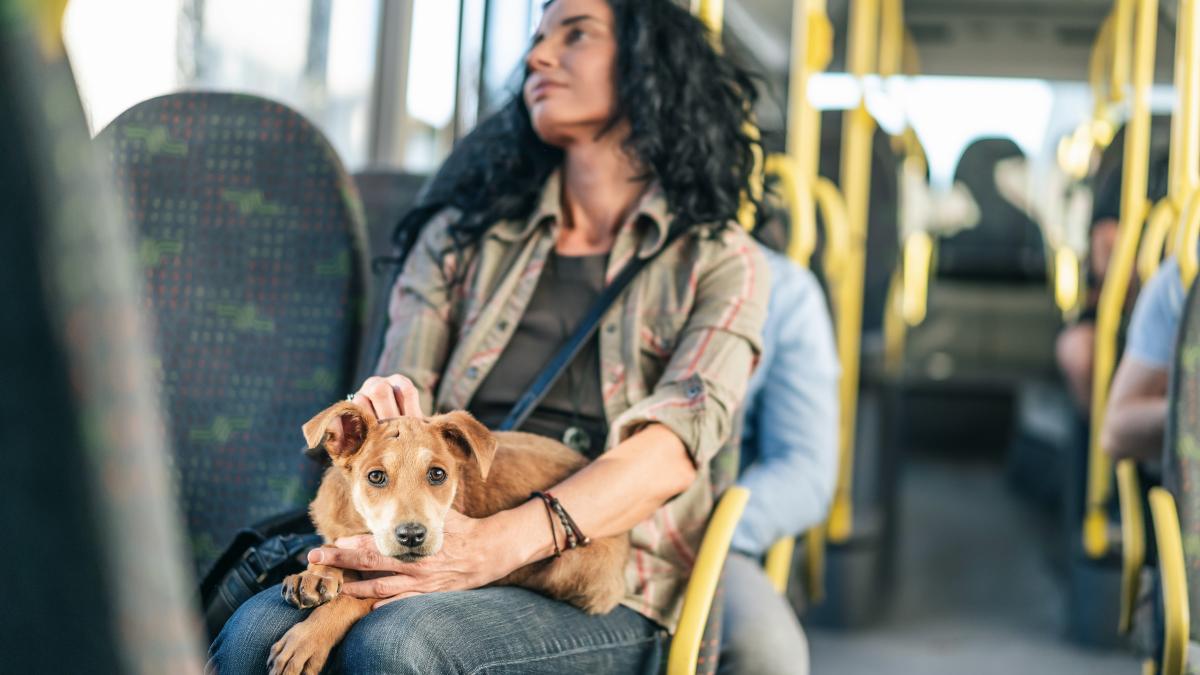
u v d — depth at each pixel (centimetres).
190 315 181
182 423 180
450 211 183
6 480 65
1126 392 230
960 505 594
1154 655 184
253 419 180
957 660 346
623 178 172
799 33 335
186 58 302
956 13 606
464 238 174
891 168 436
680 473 150
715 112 173
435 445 130
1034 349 750
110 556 64
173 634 67
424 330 172
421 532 124
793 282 224
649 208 165
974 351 757
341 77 368
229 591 144
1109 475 348
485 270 171
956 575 451
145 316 180
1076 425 370
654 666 154
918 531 530
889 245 429
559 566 144
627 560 150
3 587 67
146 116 185
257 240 183
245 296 182
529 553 139
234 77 327
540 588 145
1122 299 335
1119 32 414
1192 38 253
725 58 184
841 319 370
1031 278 720
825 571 372
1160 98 505
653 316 163
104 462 64
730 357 157
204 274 182
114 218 66
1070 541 374
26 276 62
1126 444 225
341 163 186
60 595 66
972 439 758
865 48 394
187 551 179
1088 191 618
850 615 373
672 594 158
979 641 366
